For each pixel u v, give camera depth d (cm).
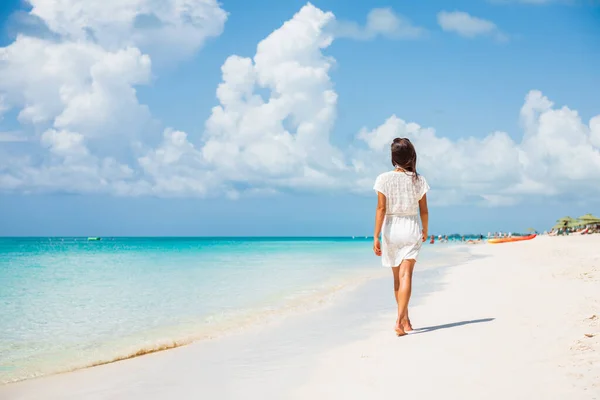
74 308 944
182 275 1688
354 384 344
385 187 519
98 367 500
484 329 486
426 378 339
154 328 728
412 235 515
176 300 1030
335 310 792
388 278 1373
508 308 605
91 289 1273
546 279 902
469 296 775
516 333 452
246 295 1088
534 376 321
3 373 489
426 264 1862
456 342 439
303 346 518
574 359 351
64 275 1764
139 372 462
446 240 9606
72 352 585
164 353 546
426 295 855
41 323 789
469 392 302
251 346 543
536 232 7756
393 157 530
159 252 4362
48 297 1113
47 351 592
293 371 406
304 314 774
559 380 309
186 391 378
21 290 1265
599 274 888
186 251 4634
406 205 517
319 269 1877
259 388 366
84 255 3747
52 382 445
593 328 442
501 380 319
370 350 453
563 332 438
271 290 1171
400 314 514
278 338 581
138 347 596
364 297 943
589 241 3609
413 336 494
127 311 898
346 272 1698
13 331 725
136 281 1480
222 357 497
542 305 599
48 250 5297
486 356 381
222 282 1402
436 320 581
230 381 395
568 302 601
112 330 724
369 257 3038
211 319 788
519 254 2275
